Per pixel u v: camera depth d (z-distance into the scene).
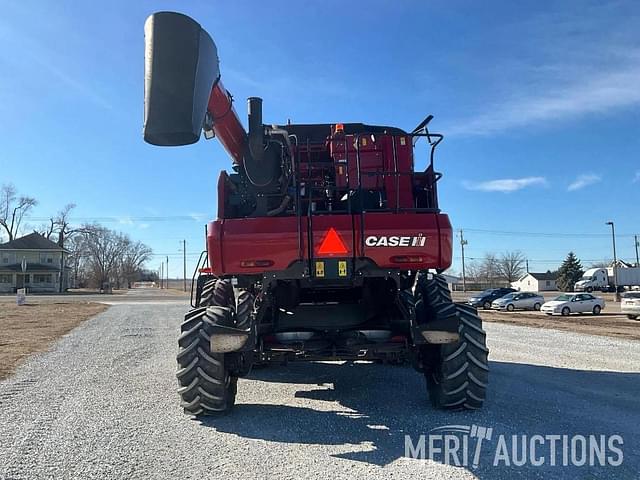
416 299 6.04
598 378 8.02
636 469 4.07
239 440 4.84
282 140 6.20
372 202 6.12
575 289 81.69
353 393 6.88
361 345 5.75
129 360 10.30
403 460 4.26
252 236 5.54
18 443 4.80
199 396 5.51
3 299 47.41
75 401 6.56
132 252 116.12
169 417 5.71
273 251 5.52
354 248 5.52
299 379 7.91
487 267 109.00
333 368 8.80
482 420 5.42
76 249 97.38
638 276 81.06
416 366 6.02
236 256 5.55
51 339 14.40
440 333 5.38
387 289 6.33
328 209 6.13
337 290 6.57
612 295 68.94
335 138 6.09
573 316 29.98
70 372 8.84
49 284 77.25
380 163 6.03
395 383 7.54
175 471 4.04
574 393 6.86
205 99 4.75
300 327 6.25
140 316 24.56
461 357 5.60
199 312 5.93
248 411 5.95
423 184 6.16
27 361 10.18
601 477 3.91
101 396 6.85
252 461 4.25
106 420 5.61
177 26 4.64
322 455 4.39
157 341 13.84
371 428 5.20
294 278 5.52
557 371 8.68
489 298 41.09
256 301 5.75
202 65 4.72
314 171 6.38
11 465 4.20
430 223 5.59
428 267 5.59
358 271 5.56
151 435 5.02
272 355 5.78
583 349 11.84
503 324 20.86
